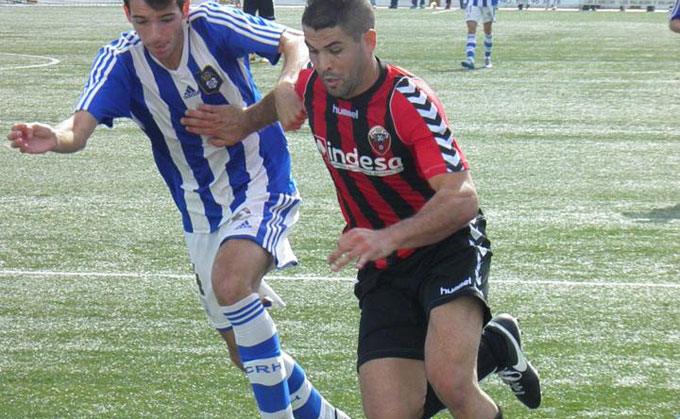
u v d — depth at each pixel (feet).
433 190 31.32
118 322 47.93
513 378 36.78
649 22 268.21
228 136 34.81
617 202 69.82
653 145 89.86
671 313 48.52
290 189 37.09
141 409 38.45
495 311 48.67
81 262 57.26
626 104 113.19
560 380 40.83
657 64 154.61
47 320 48.21
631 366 42.22
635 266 55.57
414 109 29.27
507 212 66.80
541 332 45.96
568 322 47.21
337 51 28.45
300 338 45.42
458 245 31.76
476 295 30.68
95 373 41.88
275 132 37.19
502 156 85.10
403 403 30.60
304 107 31.63
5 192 73.97
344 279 53.57
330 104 30.48
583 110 109.09
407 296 32.30
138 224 65.05
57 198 72.13
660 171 79.46
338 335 45.80
